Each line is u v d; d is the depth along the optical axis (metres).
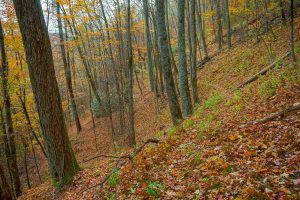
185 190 5.13
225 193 4.48
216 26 35.50
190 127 9.46
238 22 33.50
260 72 15.72
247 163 5.12
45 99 8.32
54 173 9.02
